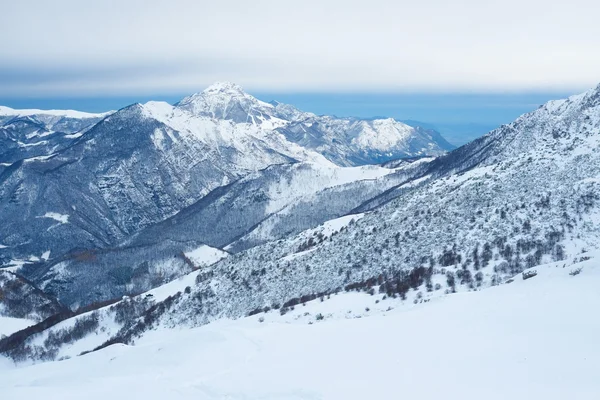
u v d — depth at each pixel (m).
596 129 134.12
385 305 73.31
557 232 90.75
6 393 41.62
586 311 39.81
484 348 35.94
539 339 35.84
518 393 28.23
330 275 109.38
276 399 33.03
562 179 108.56
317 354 41.09
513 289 52.94
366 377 33.94
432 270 89.31
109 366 49.75
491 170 132.88
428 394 29.78
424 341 39.88
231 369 40.75
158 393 37.41
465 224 104.69
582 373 29.45
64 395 39.72
